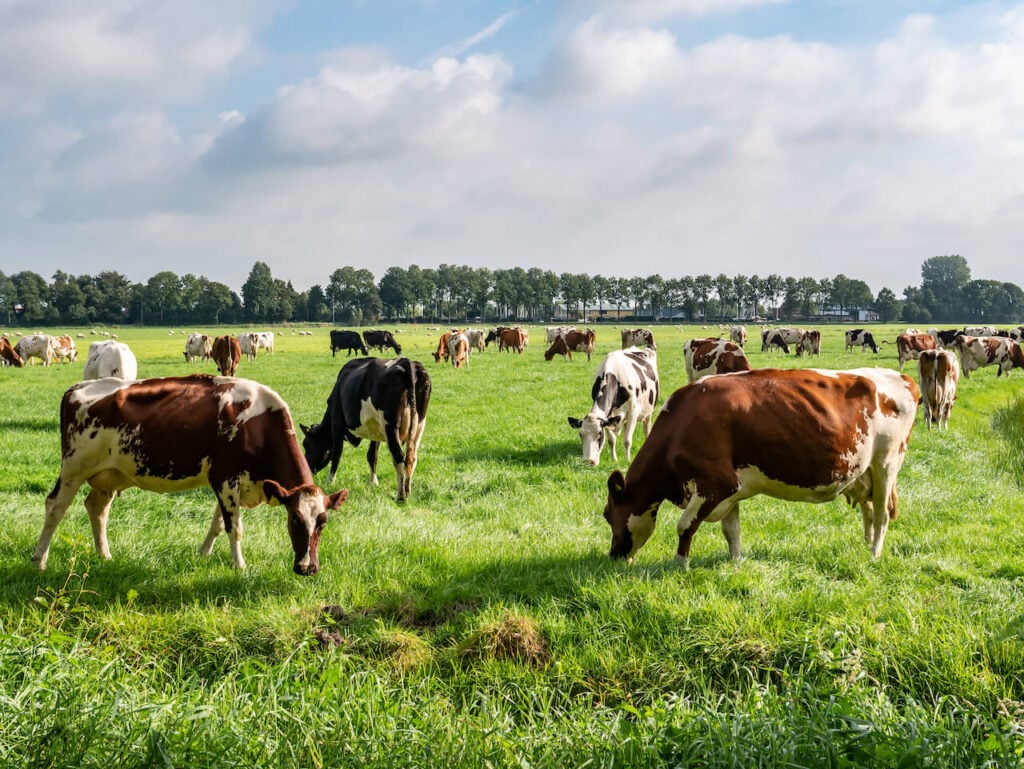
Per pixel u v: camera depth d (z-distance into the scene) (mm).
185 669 5418
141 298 174250
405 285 186625
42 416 18953
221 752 3738
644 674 5223
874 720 4043
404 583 6832
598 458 12672
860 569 7047
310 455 11922
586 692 5051
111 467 7133
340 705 4309
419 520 9125
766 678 4973
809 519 9500
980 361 32969
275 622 5789
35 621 5727
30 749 3637
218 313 180250
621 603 6023
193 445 7094
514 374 32438
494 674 5227
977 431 17781
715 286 195500
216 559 7477
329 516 9281
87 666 4656
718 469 7090
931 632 5289
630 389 13438
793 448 7164
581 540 8406
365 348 55344
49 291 167875
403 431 10562
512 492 11094
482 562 7355
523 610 6027
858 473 7555
